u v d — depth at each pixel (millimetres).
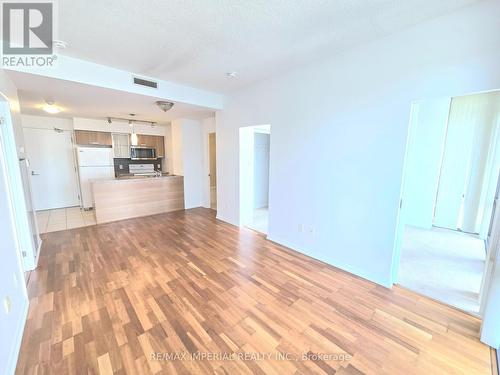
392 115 2213
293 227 3338
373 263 2494
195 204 6031
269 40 2273
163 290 2322
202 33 2137
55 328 1800
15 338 1610
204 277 2576
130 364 1506
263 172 6180
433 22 1909
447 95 1897
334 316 1969
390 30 2094
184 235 3920
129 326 1831
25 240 2652
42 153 5406
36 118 5273
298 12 1822
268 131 5883
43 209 5508
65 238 3725
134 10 1793
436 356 1589
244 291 2318
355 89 2455
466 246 3492
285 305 2107
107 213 4617
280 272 2701
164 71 3100
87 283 2438
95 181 4453
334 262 2863
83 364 1499
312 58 2705
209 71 3104
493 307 1614
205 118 5613
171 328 1815
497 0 1626
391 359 1565
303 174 3100
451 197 4254
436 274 2668
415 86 2049
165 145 7102
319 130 2838
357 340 1722
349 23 1983
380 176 2354
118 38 2221
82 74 2732
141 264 2869
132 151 6441
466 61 1786
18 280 1934
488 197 3672
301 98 3000
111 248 3344
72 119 5691
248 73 3186
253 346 1660
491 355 1596
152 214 5273
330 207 2834
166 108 3803
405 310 2049
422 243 3607
